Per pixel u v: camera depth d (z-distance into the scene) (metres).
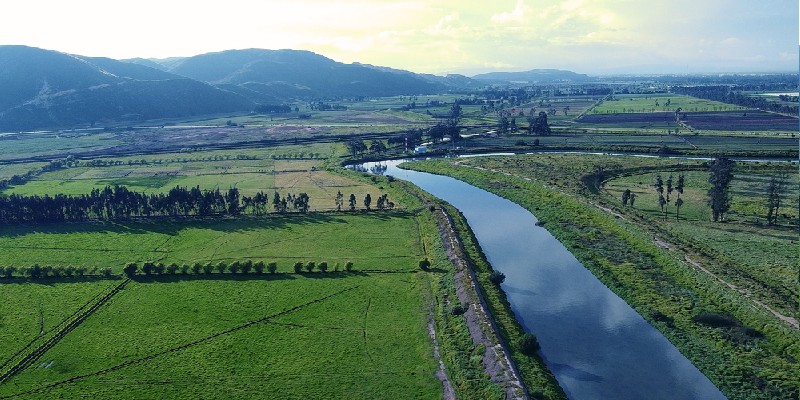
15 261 121.62
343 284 104.81
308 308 95.00
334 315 92.38
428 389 71.31
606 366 77.00
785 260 108.06
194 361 79.06
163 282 107.19
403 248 124.56
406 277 107.88
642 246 119.56
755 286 94.69
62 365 79.06
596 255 117.75
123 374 76.31
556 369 76.50
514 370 72.56
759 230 128.50
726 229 129.75
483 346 78.50
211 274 110.50
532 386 69.81
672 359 78.31
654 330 86.62
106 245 131.12
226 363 78.38
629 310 93.94
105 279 109.06
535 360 77.12
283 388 72.25
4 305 98.25
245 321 90.81
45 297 101.31
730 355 76.50
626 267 109.62
